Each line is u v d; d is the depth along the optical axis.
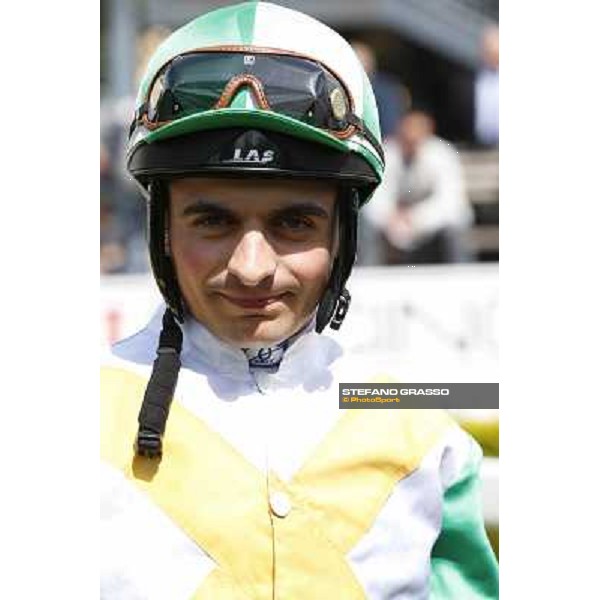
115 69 14.84
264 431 4.69
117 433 4.64
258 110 4.29
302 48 4.51
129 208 13.95
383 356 10.95
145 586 4.47
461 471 4.93
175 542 4.50
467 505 4.93
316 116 4.39
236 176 4.32
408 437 4.85
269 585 4.50
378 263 14.66
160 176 4.43
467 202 15.33
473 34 17.30
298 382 4.81
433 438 4.89
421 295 11.01
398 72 17.25
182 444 4.60
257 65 4.40
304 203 4.39
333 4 16.83
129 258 13.75
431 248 14.79
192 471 4.58
